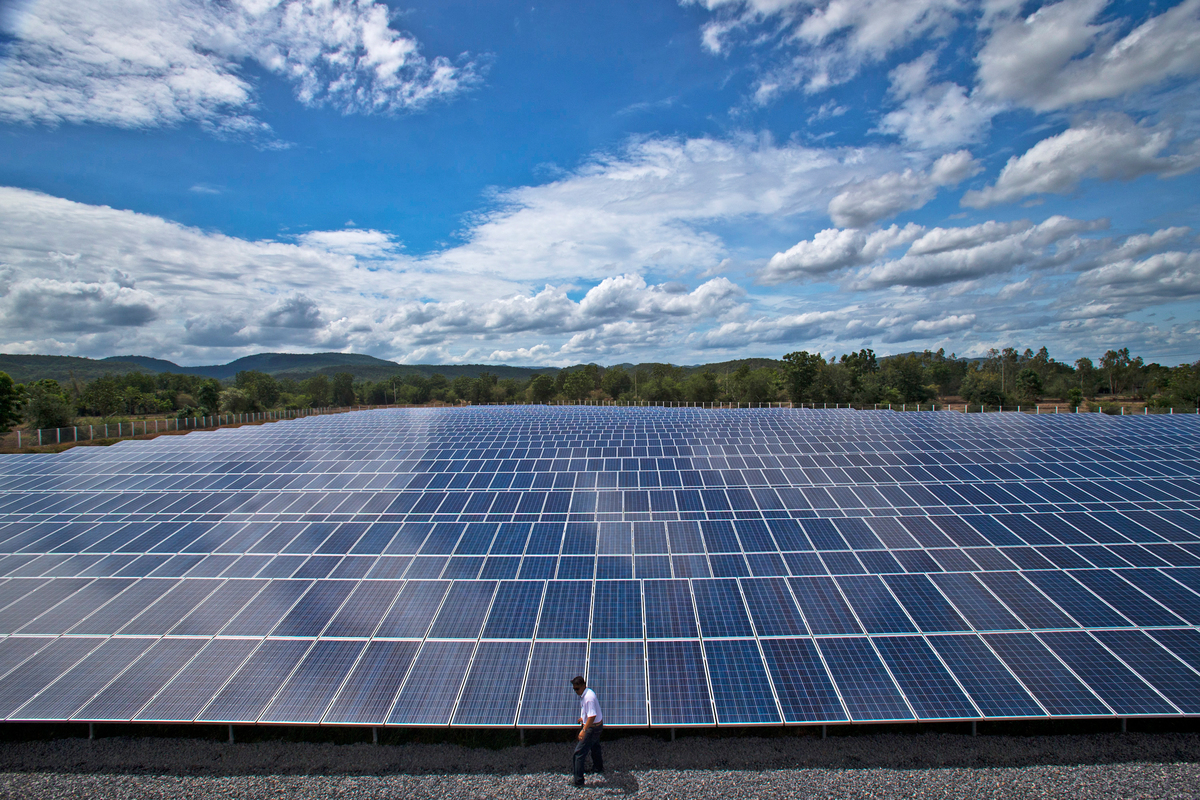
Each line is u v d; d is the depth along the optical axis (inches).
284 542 920.9
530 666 644.7
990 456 1333.7
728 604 724.0
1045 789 530.3
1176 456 1289.4
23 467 1451.8
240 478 1291.8
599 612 717.3
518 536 914.1
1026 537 858.8
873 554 824.3
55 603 761.0
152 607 749.9
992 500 1029.8
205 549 904.3
